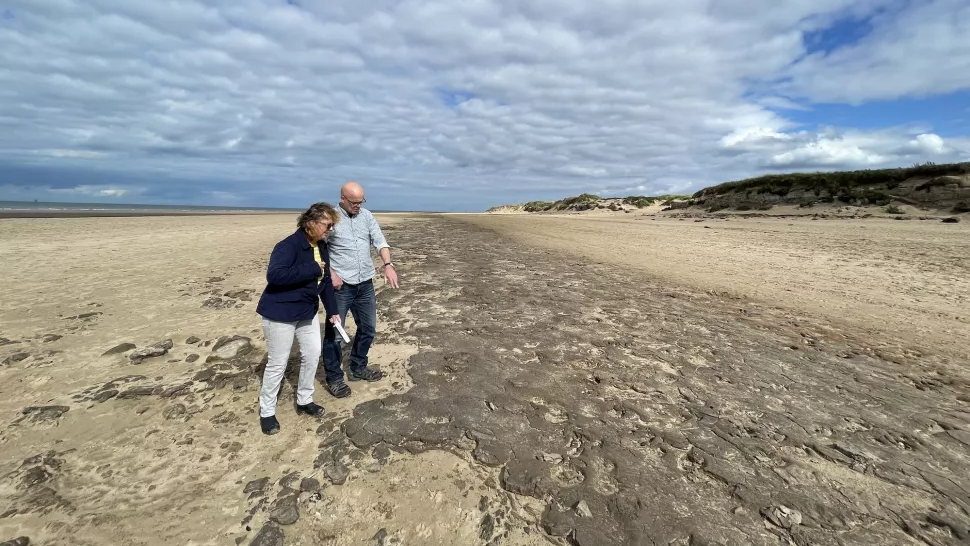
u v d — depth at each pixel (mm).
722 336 6160
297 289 3504
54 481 3016
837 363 5207
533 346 5691
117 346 5445
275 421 3682
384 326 6488
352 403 4168
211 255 13203
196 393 4328
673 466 3217
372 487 2996
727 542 2539
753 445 3492
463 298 8234
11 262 10969
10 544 2443
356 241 4289
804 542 2539
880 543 2539
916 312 7352
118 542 2510
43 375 4672
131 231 20344
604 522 2678
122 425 3742
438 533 2615
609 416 3936
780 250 14867
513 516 2744
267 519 2693
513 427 3738
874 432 3703
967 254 12531
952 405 4191
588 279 10305
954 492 2971
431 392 4383
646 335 6172
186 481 3043
